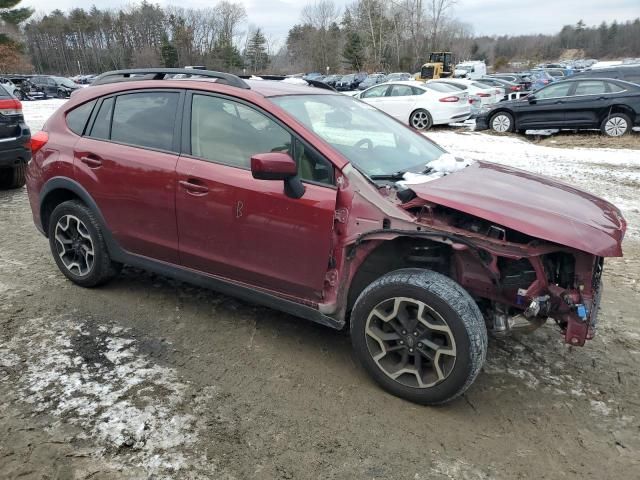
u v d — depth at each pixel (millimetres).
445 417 2879
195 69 3879
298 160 3164
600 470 2527
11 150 6988
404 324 2896
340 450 2615
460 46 81688
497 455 2609
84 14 87688
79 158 4020
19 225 6051
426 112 15820
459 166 3627
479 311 2787
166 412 2840
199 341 3582
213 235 3438
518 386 3172
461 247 2744
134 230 3840
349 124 3697
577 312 2736
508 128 14836
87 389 3008
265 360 3375
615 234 2775
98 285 4316
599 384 3213
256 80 3982
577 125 13852
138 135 3805
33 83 33844
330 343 3602
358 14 69500
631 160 10508
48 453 2527
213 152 3453
